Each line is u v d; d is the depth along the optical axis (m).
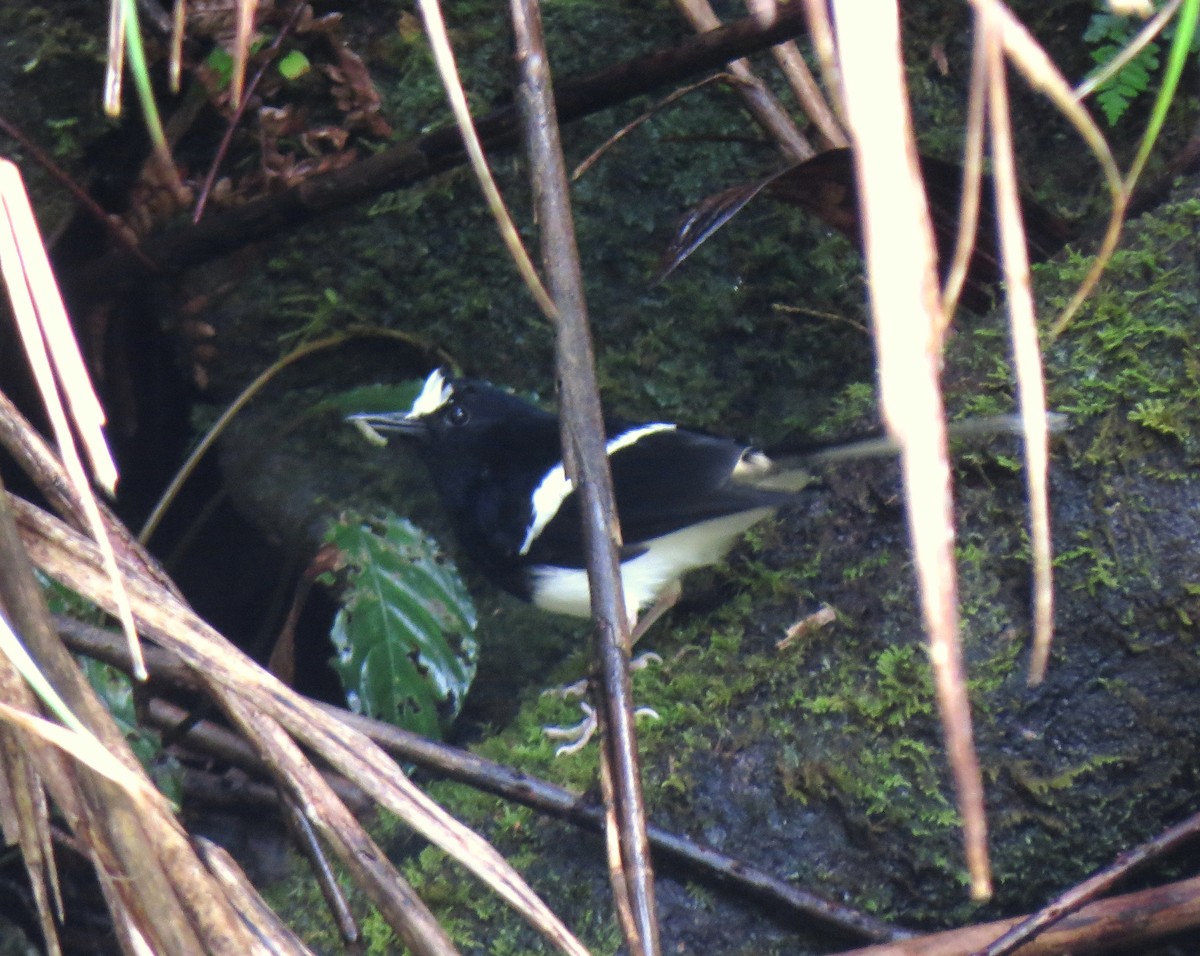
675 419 8.31
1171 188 7.02
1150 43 7.41
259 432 8.45
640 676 7.05
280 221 7.18
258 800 7.78
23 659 2.87
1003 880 5.92
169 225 7.97
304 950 3.29
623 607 3.85
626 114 8.09
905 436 1.93
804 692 6.47
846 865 6.07
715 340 8.31
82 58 7.60
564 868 6.26
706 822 6.23
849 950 5.65
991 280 7.50
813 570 6.90
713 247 8.22
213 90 7.54
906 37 8.22
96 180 7.93
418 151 6.71
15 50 7.52
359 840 3.39
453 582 7.62
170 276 7.77
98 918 7.17
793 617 6.87
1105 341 6.31
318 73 7.84
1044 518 2.30
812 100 7.59
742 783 6.30
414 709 7.35
